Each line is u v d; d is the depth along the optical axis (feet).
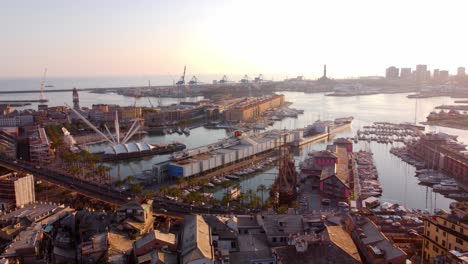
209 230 527.40
